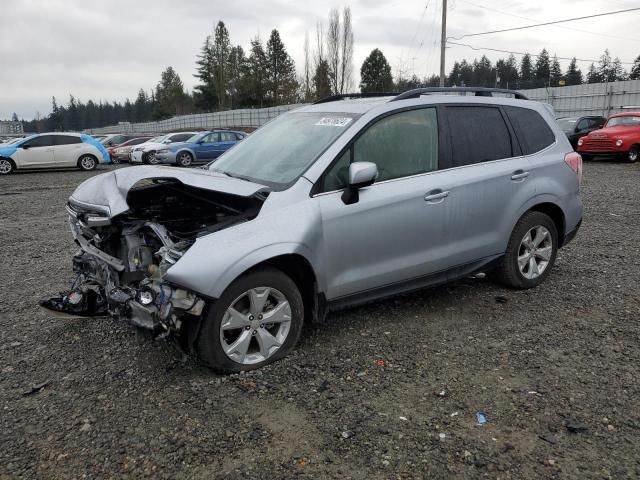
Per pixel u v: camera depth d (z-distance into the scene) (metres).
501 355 3.87
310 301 3.95
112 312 3.83
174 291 3.28
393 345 4.04
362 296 4.12
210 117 61.09
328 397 3.33
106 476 2.64
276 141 4.53
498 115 4.94
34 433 3.00
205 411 3.18
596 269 5.93
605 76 84.62
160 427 3.03
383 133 4.20
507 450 2.80
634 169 17.16
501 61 82.62
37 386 3.49
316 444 2.87
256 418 3.11
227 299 3.45
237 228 3.51
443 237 4.43
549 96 37.72
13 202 12.45
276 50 68.69
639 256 6.45
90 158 22.42
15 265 6.59
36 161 21.14
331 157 3.92
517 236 4.98
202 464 2.72
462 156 4.58
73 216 4.11
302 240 3.63
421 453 2.79
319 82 49.00
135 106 129.38
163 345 4.07
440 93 4.70
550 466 2.68
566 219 5.32
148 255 3.83
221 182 3.73
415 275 4.35
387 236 4.09
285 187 3.81
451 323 4.45
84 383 3.54
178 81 93.00
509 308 4.77
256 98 69.44
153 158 25.39
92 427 3.04
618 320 4.48
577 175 5.37
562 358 3.81
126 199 3.70
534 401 3.25
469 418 3.09
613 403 3.22
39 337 4.30
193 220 4.07
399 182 4.17
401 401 3.28
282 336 3.77
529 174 4.95
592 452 2.78
